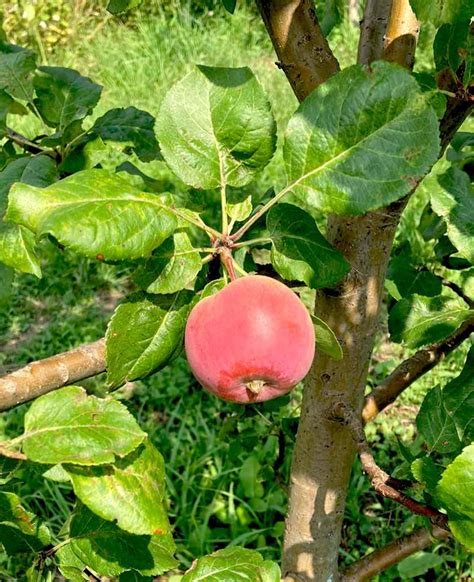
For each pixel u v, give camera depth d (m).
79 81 0.68
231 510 1.25
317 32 0.50
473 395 0.54
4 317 1.78
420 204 1.88
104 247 0.37
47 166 0.60
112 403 0.40
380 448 1.40
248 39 3.05
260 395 0.42
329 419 0.62
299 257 0.44
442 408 0.54
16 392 0.44
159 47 2.93
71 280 1.88
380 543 1.24
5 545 0.51
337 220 0.56
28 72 0.67
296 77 0.51
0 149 0.67
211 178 0.45
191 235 1.63
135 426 0.39
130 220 0.38
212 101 0.45
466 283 0.58
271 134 0.45
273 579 0.50
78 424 0.39
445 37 0.48
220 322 0.40
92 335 1.70
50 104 0.68
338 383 0.61
